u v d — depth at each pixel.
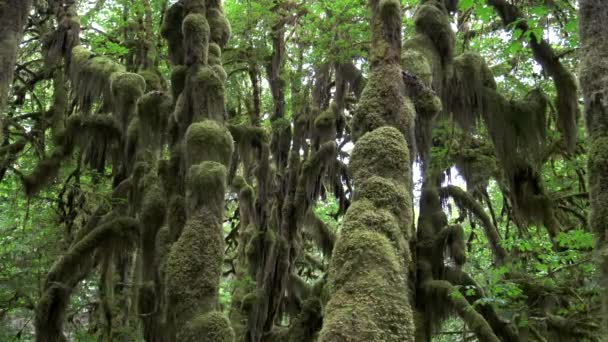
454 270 13.53
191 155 8.95
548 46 12.82
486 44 15.29
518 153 13.98
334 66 15.98
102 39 15.71
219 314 7.88
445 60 9.83
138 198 12.31
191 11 10.55
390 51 6.74
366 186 5.86
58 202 16.98
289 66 18.42
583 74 7.25
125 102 12.84
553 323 12.73
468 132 14.60
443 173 16.31
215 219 8.44
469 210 15.65
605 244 6.47
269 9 16.14
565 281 12.39
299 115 16.75
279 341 14.77
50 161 14.48
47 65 15.78
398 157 6.04
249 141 15.62
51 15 16.86
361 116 6.48
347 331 4.91
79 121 14.62
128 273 15.61
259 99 18.48
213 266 8.19
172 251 8.27
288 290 18.02
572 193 16.34
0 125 8.33
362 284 5.17
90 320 16.86
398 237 5.57
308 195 15.67
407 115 6.46
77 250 12.09
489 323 12.80
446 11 10.38
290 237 15.80
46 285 12.07
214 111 9.56
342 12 13.70
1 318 14.76
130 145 12.72
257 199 16.41
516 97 15.91
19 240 15.54
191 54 9.89
